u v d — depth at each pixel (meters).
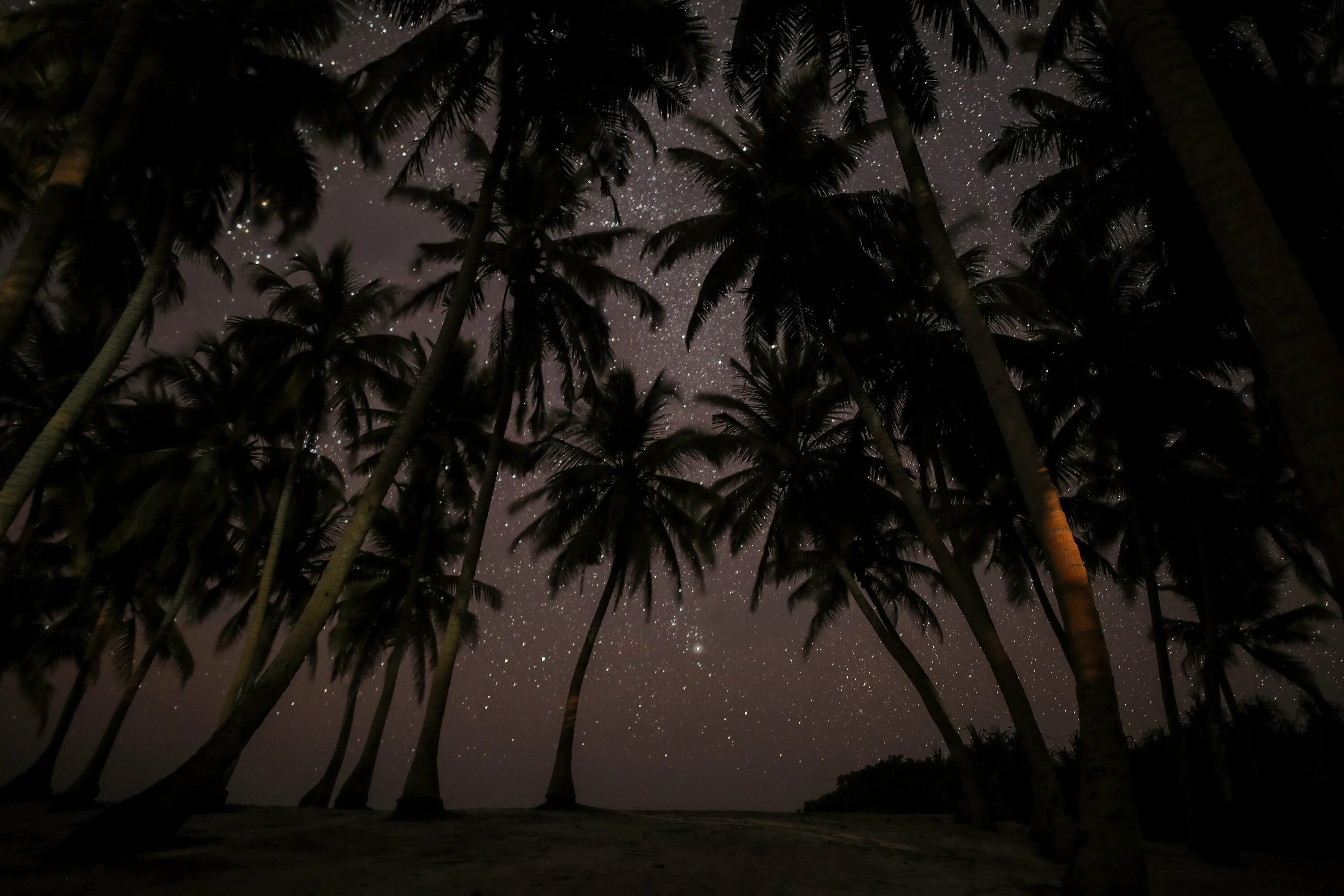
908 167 10.84
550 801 19.17
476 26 13.28
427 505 23.08
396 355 21.16
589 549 22.52
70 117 14.86
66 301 18.75
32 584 25.02
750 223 17.17
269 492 22.16
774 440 22.78
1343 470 3.53
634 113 14.82
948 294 9.90
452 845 9.84
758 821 15.68
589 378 19.66
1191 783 14.55
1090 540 23.67
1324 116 11.05
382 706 18.80
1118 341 16.97
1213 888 9.39
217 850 8.30
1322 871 12.01
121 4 12.67
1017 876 9.12
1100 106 14.87
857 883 8.12
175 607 19.55
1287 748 17.53
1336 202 11.59
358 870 7.80
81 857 7.32
